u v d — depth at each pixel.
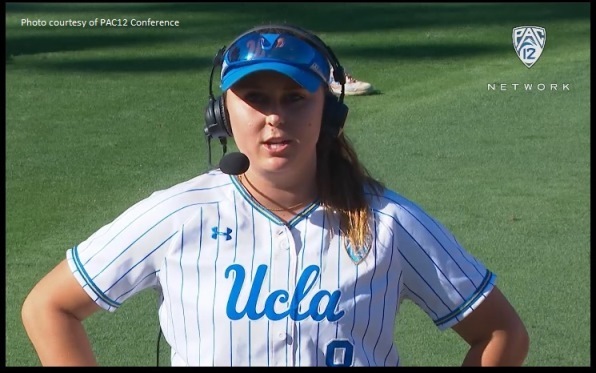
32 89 38.44
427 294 9.39
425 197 26.94
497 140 31.78
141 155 30.22
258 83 8.80
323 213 9.05
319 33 50.44
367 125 33.31
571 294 21.12
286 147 8.81
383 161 29.81
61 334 9.18
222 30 51.50
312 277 8.89
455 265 9.29
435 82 39.53
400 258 9.18
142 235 9.05
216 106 9.64
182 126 33.31
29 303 9.34
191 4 59.09
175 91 38.19
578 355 18.62
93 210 25.88
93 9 58.28
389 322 9.15
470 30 50.22
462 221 25.28
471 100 36.31
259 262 8.92
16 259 22.75
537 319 20.05
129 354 18.44
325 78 8.97
